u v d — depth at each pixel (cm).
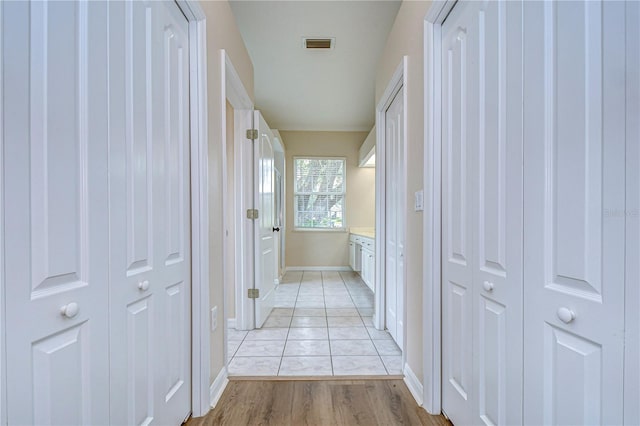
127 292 99
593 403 71
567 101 77
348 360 211
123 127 98
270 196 322
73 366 78
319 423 144
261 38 319
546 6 84
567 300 77
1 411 62
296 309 334
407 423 143
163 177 122
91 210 84
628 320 64
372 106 468
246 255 272
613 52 66
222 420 145
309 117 508
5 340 63
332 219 566
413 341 172
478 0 117
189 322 145
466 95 127
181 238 137
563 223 79
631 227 63
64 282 76
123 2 98
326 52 343
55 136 73
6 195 63
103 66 89
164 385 123
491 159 109
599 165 69
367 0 271
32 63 68
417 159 166
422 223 157
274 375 190
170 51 128
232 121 280
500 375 104
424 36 153
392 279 250
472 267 122
